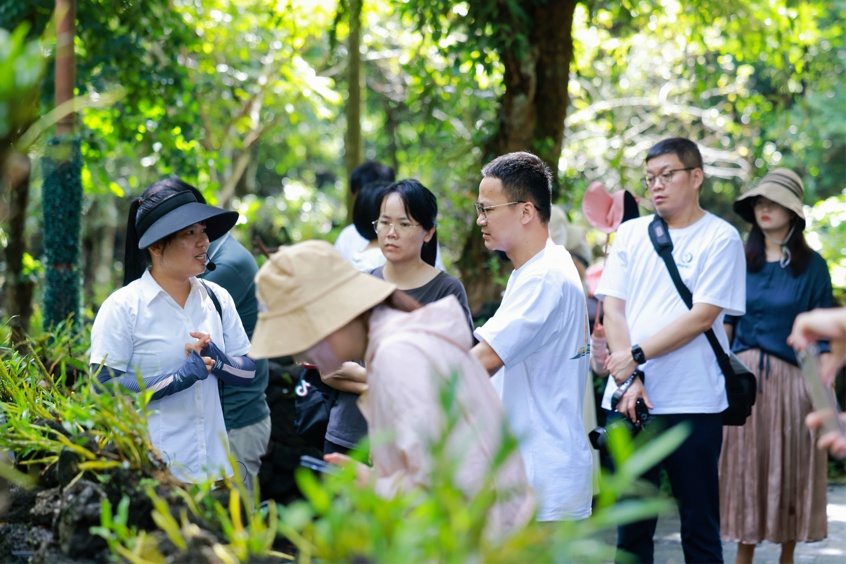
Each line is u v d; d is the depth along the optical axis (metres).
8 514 2.94
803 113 11.37
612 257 4.32
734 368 4.14
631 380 4.04
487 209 3.56
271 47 12.57
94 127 9.70
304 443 5.67
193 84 9.99
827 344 4.75
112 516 2.58
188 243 3.59
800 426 4.98
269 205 17.22
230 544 2.36
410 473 2.15
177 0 10.98
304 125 17.86
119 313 3.54
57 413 3.24
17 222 7.03
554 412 3.43
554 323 3.41
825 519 5.02
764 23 9.06
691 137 12.91
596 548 2.00
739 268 4.11
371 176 6.24
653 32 10.07
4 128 2.36
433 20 7.65
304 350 2.34
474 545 1.93
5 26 7.83
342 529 1.95
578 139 11.89
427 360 2.25
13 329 4.62
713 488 4.06
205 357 3.55
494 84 9.68
